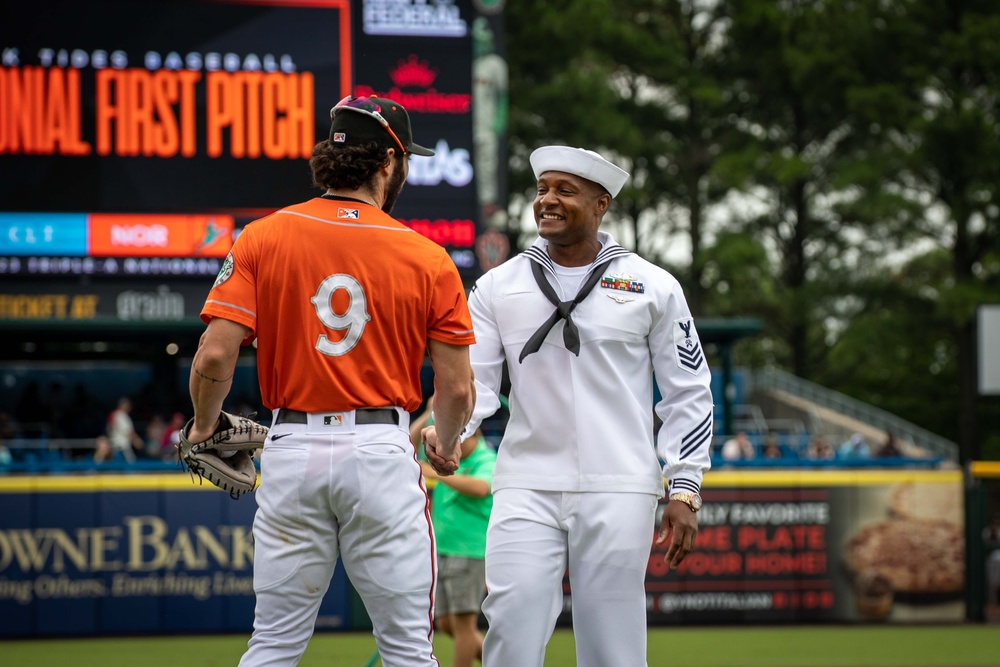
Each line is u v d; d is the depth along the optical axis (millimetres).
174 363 32250
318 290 5973
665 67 51844
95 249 24047
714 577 21578
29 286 24047
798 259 55094
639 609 7176
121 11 24109
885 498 22047
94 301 24172
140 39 24141
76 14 24031
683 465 7215
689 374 7320
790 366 64375
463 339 6203
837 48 49250
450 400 6262
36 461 26203
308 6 24516
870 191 49625
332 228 6031
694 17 56000
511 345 7348
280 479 5945
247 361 34000
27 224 23891
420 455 14734
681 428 7277
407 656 6047
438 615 12328
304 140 24422
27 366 34125
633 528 7117
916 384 60844
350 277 5996
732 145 53438
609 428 7191
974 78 48938
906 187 51062
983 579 22172
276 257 5980
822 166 54250
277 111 24375
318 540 5992
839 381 62312
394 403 6074
